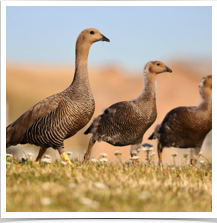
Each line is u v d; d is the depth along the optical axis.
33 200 7.24
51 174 9.50
